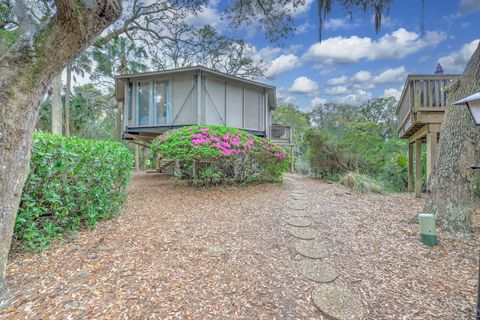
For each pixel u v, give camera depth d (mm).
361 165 9703
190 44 12742
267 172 7301
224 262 2262
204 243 2676
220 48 13586
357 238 2998
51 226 2389
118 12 1621
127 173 3930
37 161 2168
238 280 1979
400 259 2438
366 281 2041
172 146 5562
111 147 3463
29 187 2152
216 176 6039
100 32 1617
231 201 4789
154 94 8703
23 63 1459
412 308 1694
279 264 2309
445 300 1778
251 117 10031
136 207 4062
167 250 2430
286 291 1879
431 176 3553
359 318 1595
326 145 10219
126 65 13375
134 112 8859
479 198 5004
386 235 3098
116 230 2891
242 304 1684
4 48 2287
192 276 1984
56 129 8945
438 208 3316
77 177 2625
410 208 4555
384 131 19047
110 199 3307
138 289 1752
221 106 8992
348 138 10086
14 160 1537
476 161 3133
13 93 1445
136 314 1497
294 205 4695
